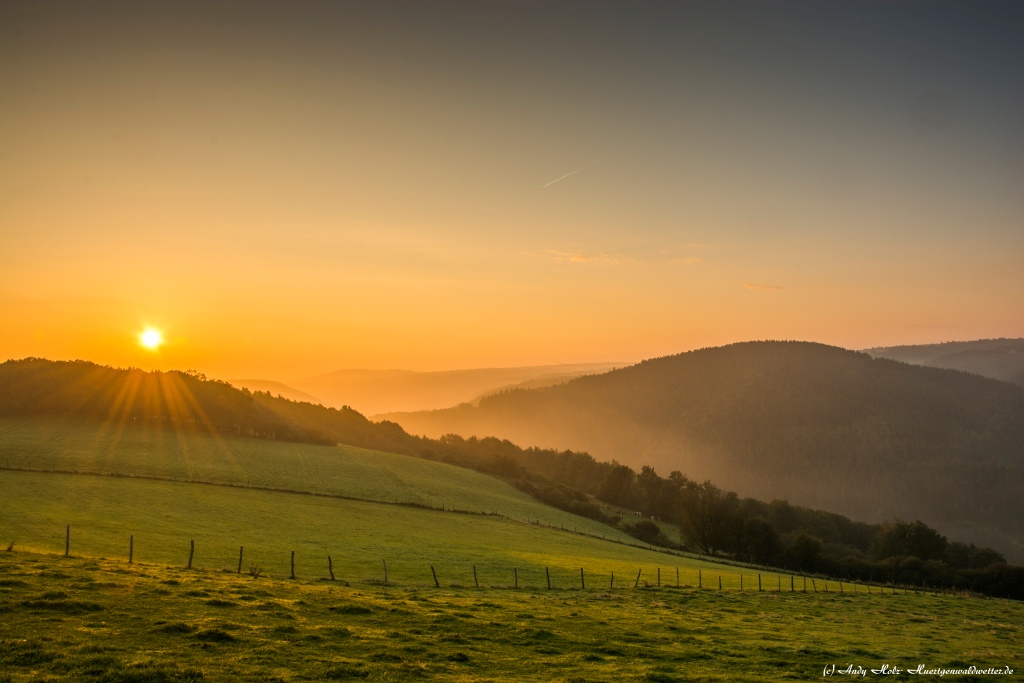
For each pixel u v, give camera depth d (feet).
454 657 67.51
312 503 256.52
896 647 94.32
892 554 341.00
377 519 239.91
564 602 108.78
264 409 469.16
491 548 200.34
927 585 262.26
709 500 342.85
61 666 53.31
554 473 558.15
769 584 185.06
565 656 72.49
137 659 56.34
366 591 100.89
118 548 140.05
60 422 368.48
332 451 402.11
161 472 280.51
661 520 445.78
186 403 426.92
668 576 175.52
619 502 466.29
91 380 425.69
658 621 98.48
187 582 87.30
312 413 552.82
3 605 67.10
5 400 382.63
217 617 71.67
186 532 172.96
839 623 115.55
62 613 67.10
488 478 429.79
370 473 352.69
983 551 365.40
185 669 55.11
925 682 74.02
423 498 310.65
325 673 58.49
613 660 72.69
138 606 72.64
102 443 329.52
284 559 145.89
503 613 91.71
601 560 200.75
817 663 78.74
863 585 219.00
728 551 324.60
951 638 108.06
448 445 587.68
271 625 71.31
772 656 81.05
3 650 55.67
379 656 65.10
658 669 70.44
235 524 195.31
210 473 291.17
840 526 449.06
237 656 60.49
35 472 249.14
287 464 340.39
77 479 242.58
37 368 429.79
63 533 151.64
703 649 82.07
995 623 132.77
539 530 273.54
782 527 429.79
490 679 61.62
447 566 154.71
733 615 114.11
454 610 90.17
